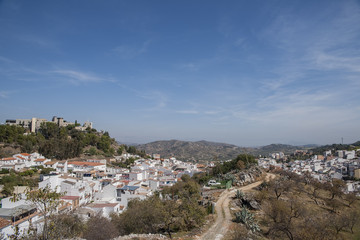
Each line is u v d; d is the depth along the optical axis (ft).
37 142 489.26
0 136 446.60
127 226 142.72
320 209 203.00
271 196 207.10
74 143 490.49
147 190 258.78
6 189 237.45
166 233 125.59
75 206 201.16
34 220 136.87
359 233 163.63
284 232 130.93
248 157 337.93
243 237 112.37
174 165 564.71
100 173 346.33
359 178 447.01
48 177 254.06
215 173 330.95
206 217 144.97
